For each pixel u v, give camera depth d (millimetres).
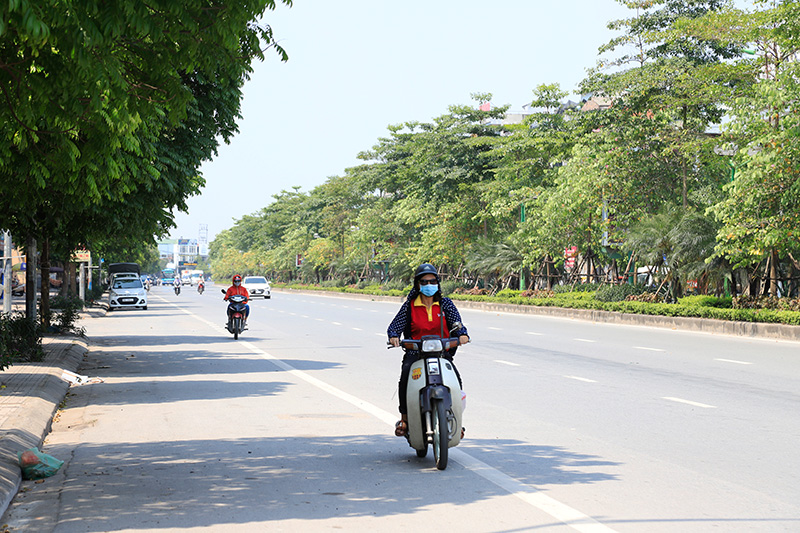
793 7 25203
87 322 38781
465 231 56062
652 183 36344
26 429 9805
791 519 6359
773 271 29594
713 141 30141
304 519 6445
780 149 24781
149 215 19547
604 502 6898
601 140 36531
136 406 12844
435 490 7387
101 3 6125
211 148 18891
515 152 49000
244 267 173125
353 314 42688
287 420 11414
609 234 38750
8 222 19656
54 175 9703
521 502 6922
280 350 22922
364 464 8555
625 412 11742
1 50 6906
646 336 26625
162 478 7930
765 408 11992
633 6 33875
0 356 15414
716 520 6324
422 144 57781
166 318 42375
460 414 8469
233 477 7961
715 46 32969
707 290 35250
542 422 10984
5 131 8719
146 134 10234
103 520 6457
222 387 15086
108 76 6633
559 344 23578
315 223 111438
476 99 56438
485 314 42250
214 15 7219
